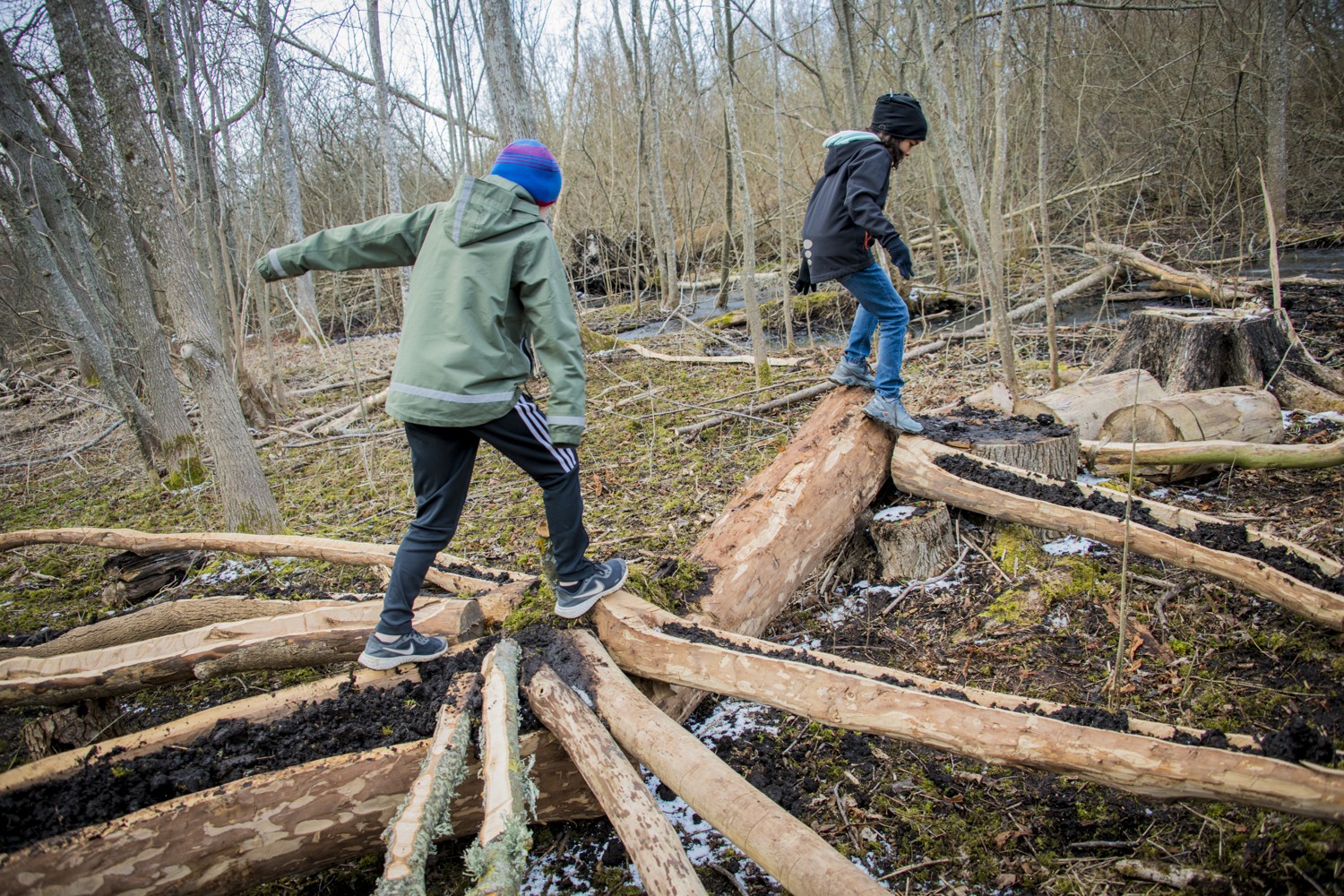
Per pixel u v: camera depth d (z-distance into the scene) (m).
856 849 2.33
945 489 3.69
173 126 6.25
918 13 4.73
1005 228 9.36
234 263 8.23
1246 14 12.29
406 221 2.61
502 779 2.06
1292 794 1.75
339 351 12.57
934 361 7.15
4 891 1.92
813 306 10.28
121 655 2.75
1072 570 3.56
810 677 2.36
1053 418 4.29
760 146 12.58
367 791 2.27
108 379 6.68
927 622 3.46
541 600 2.98
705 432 6.05
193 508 6.02
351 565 4.35
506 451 2.61
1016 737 2.04
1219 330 5.23
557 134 13.12
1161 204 12.11
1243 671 2.83
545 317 2.42
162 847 2.06
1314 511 3.80
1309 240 10.70
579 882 2.38
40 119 8.34
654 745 2.25
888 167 3.75
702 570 3.21
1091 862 2.20
